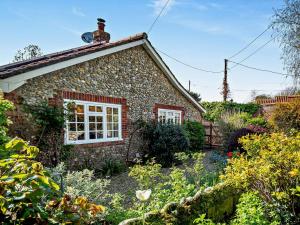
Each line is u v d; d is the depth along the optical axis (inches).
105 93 337.7
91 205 65.0
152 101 428.1
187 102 539.5
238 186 149.7
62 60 264.5
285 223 140.3
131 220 102.9
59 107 270.4
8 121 176.6
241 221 125.6
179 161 376.2
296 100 417.4
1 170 56.3
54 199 63.3
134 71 389.1
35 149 60.3
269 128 461.4
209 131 589.9
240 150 368.2
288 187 141.4
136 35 378.0
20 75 229.5
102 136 341.4
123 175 304.0
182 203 127.6
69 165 284.5
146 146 403.2
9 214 51.1
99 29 450.3
